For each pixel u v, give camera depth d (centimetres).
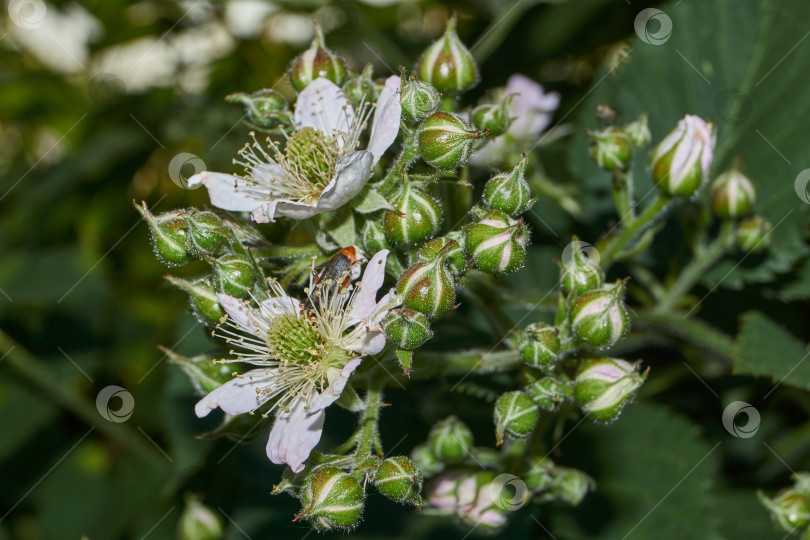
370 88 29
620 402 28
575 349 28
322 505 27
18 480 36
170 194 38
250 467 32
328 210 28
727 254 32
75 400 36
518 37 36
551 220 33
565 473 29
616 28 35
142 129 38
